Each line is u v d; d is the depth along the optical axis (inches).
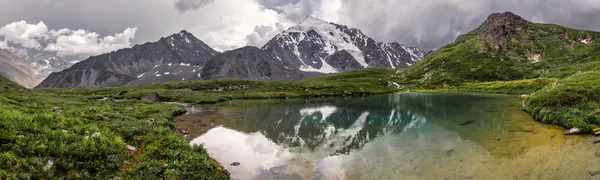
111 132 829.8
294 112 2337.6
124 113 1536.7
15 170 484.4
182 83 5802.2
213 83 5802.2
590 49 6117.1
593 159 723.4
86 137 678.5
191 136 1342.3
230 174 800.9
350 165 874.1
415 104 2780.5
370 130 1457.9
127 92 4089.6
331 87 5718.5
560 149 844.6
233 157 986.7
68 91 4409.5
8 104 1013.2
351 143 1178.6
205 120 1847.9
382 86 6697.8
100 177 557.6
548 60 6392.7
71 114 1028.5
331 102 3395.7
